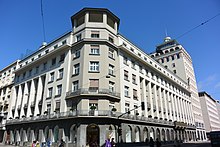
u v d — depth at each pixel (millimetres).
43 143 29641
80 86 29469
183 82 65750
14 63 52781
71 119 27953
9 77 53438
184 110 60969
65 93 31359
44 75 38531
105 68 30656
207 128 86188
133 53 37281
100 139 26031
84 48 31609
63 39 37000
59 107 31609
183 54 70688
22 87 45812
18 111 43344
